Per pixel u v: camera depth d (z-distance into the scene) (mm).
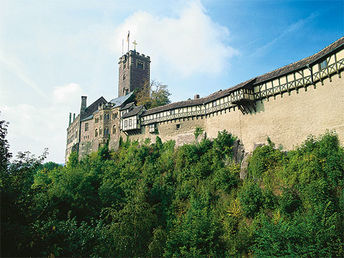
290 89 29453
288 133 29250
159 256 22531
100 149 55500
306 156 23984
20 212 14414
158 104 60688
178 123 45656
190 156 37406
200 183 33781
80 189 30766
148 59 77812
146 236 23578
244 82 36719
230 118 37812
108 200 32938
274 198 24234
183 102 46469
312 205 20672
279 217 21766
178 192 33969
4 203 13406
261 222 22453
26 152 16297
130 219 23094
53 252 14680
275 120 31016
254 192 25469
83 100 71750
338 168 20875
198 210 28125
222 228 25141
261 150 29781
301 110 28156
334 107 24625
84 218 28875
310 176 22375
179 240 22984
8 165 15836
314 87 26875
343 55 23562
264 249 18609
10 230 12430
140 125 51906
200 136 42062
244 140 34969
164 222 31422
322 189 20375
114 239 21219
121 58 77312
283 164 26672
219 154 35906
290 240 16875
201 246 22234
